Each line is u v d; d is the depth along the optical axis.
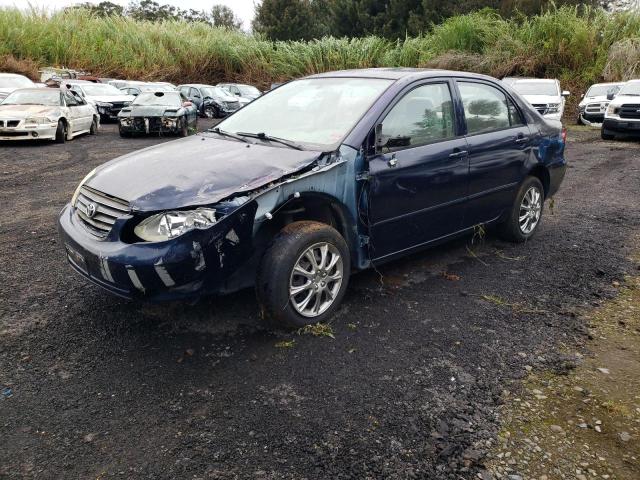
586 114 17.80
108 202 3.19
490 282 4.42
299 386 2.90
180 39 29.31
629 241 5.60
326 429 2.58
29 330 3.43
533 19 23.27
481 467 2.37
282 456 2.40
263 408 2.72
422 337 3.47
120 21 29.02
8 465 2.30
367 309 3.84
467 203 4.52
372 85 4.11
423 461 2.39
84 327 3.48
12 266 4.52
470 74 4.69
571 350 3.37
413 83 4.10
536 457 2.44
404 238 4.07
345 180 3.53
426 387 2.93
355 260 3.80
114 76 26.81
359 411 2.71
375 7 42.12
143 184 3.21
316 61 27.28
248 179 3.19
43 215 6.19
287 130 4.02
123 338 3.35
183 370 3.03
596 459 2.44
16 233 5.46
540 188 5.39
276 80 28.48
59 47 25.16
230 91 25.23
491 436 2.57
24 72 23.23
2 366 3.02
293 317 3.39
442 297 4.09
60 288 4.08
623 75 19.95
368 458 2.40
